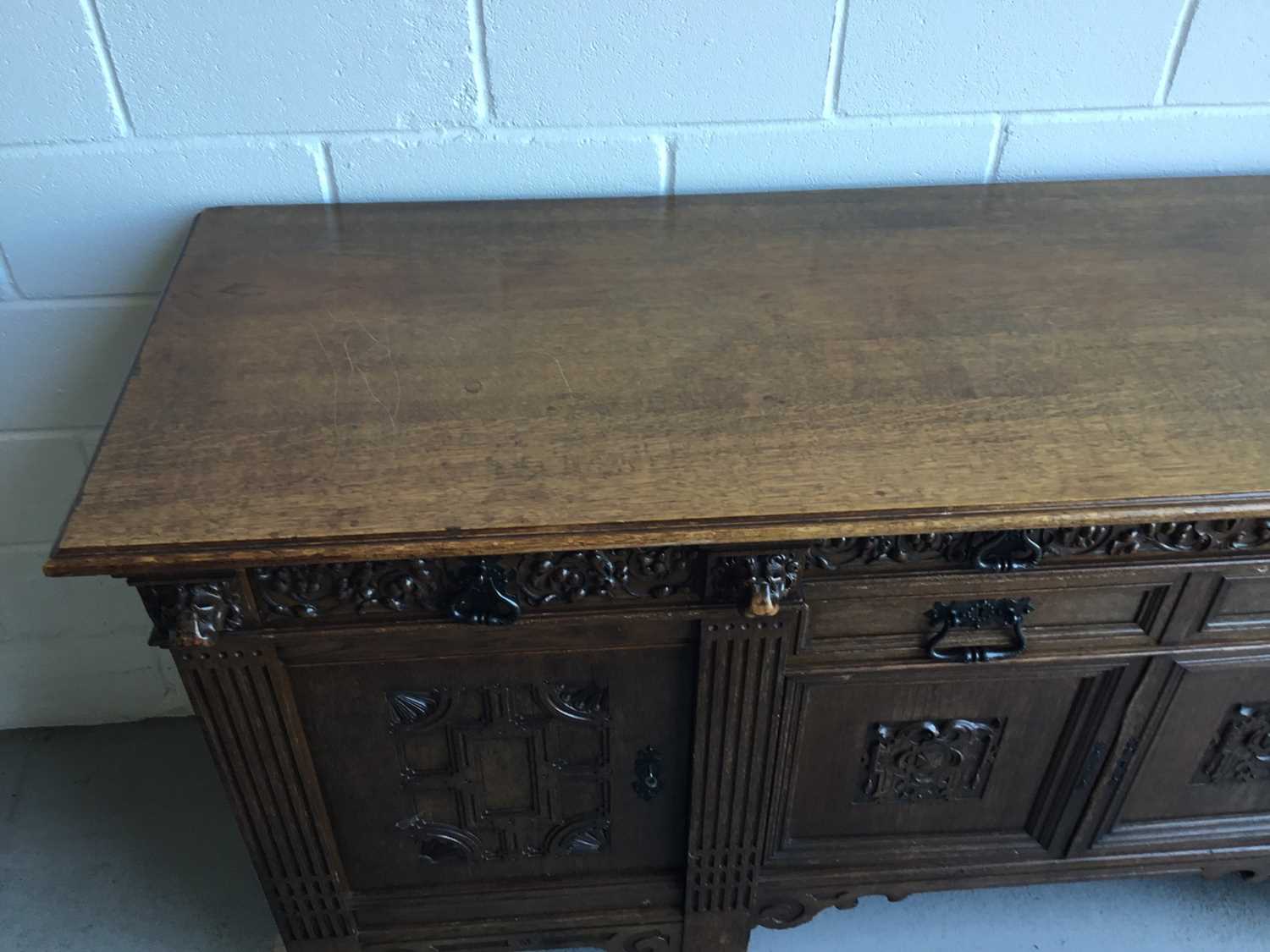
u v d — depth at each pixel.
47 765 1.48
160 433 0.84
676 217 1.15
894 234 1.12
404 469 0.81
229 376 0.90
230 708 0.91
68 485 1.32
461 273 1.04
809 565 0.88
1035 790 1.10
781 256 1.08
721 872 1.11
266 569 0.82
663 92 1.13
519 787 1.03
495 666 0.92
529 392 0.89
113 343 1.22
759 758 1.01
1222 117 1.21
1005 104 1.17
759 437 0.85
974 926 1.32
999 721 1.03
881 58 1.13
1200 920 1.32
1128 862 1.18
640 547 0.81
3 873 1.35
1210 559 0.91
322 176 1.14
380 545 0.76
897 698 1.00
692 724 0.98
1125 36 1.14
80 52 1.03
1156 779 1.11
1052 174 1.24
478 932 1.13
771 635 0.91
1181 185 1.22
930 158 1.21
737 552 0.84
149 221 1.14
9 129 1.06
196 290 1.01
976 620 0.94
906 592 0.91
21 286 1.16
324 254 1.07
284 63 1.06
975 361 0.93
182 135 1.09
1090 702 1.02
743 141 1.17
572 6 1.06
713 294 1.02
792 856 1.12
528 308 0.99
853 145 1.19
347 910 1.10
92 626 1.43
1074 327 0.98
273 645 0.87
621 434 0.85
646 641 0.92
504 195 1.18
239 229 1.10
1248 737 1.07
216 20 1.03
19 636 1.43
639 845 1.09
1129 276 1.05
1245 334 0.97
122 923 1.30
